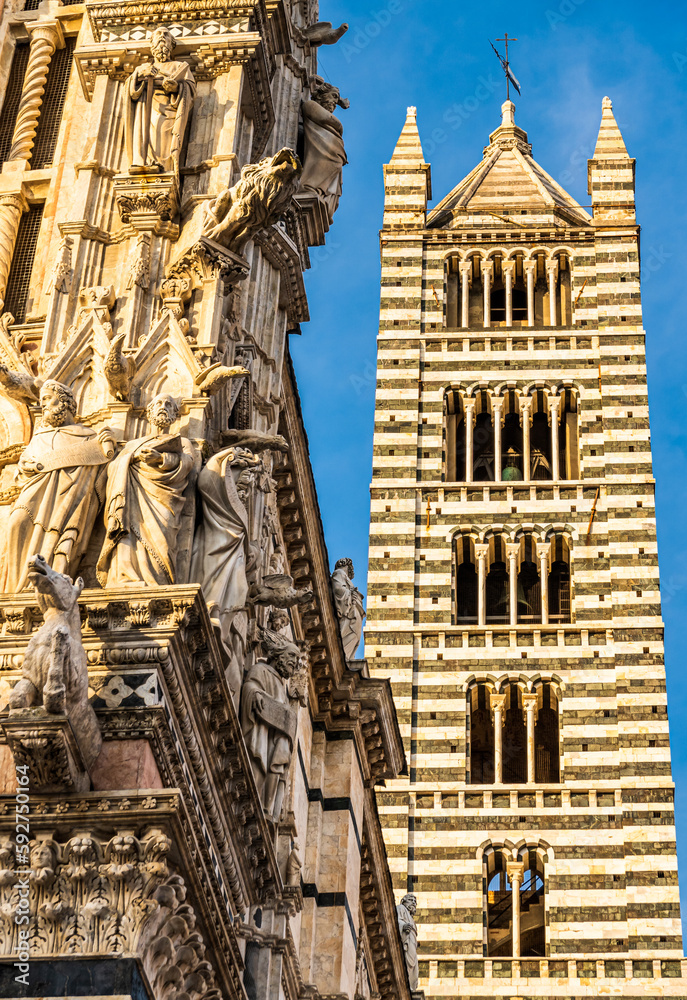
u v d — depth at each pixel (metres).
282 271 37.94
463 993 79.50
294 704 33.34
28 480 27.36
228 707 26.23
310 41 42.56
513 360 101.12
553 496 95.50
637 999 79.00
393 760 46.59
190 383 29.31
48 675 23.09
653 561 92.75
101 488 27.47
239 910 28.11
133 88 33.16
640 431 97.44
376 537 95.19
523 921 85.81
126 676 24.50
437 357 101.75
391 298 104.12
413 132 112.19
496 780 86.19
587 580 92.38
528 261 105.19
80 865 22.94
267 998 33.19
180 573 27.06
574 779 85.88
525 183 109.88
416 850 84.00
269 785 30.72
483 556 94.12
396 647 90.88
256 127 35.88
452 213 108.81
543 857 83.56
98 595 25.14
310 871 41.44
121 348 29.83
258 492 33.47
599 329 101.44
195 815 24.77
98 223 32.25
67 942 22.50
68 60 38.09
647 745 86.81
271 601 29.89
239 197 31.23
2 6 38.22
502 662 89.94
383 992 51.19
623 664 89.31
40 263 34.31
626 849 83.50
